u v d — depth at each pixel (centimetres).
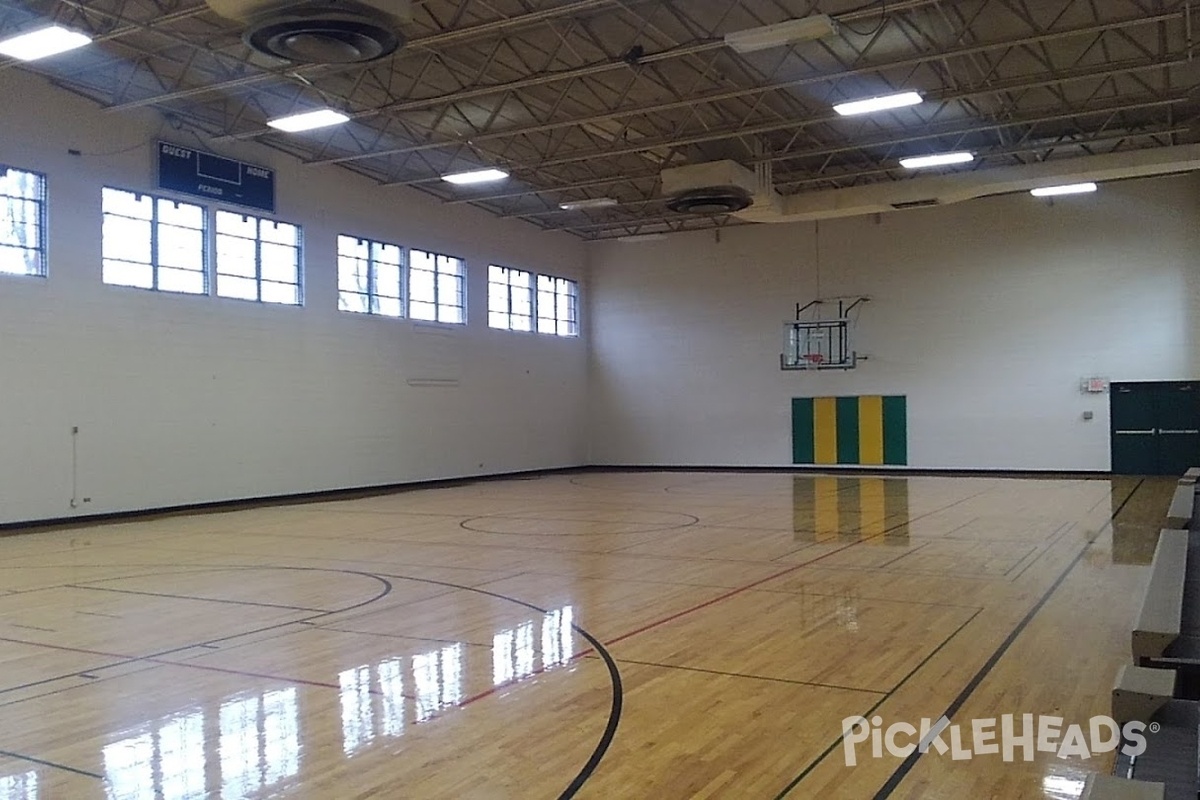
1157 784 229
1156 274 1686
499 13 1040
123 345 1248
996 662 500
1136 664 441
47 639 579
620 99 1226
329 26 724
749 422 2050
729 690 457
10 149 1131
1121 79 1292
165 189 1291
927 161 1441
